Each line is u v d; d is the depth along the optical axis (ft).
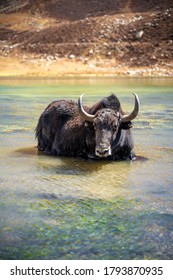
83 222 17.26
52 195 20.51
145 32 172.14
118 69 146.30
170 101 64.13
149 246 15.23
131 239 15.76
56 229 16.60
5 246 15.19
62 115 29.78
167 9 202.49
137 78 126.31
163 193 20.88
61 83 105.09
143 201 19.71
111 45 164.45
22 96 72.38
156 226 16.88
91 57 157.69
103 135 25.52
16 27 205.36
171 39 164.76
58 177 23.59
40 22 215.31
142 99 66.80
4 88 90.02
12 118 46.14
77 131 28.27
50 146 30.50
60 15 224.33
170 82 107.34
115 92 78.79
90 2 232.32
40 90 84.23
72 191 21.12
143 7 215.92
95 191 21.15
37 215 17.95
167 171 25.02
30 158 28.12
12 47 173.58
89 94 74.54
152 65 147.64
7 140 33.96
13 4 243.40
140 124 42.37
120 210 18.57
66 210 18.56
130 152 28.09
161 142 33.37
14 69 147.13
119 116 26.73
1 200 19.72
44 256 14.56
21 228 16.65
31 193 20.77
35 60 156.97
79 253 14.76
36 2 240.73
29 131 37.96
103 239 15.78
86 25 185.37
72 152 28.73
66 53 162.09
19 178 23.34
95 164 26.68
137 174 24.32
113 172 24.72
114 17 194.90
